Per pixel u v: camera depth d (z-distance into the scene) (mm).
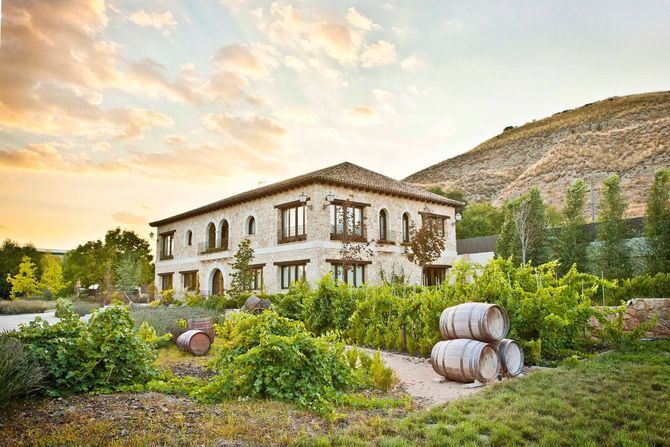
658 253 19047
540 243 25750
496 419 5258
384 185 28031
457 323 8273
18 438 4441
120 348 6895
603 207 22266
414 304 11086
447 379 8023
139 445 4281
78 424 4883
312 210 24344
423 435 4801
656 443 4574
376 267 26516
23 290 34812
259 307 18141
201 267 32812
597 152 66312
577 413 5410
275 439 4598
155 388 6699
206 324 12766
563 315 9672
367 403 6137
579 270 22547
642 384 6609
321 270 23875
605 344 10859
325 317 13398
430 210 30656
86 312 23984
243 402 6031
